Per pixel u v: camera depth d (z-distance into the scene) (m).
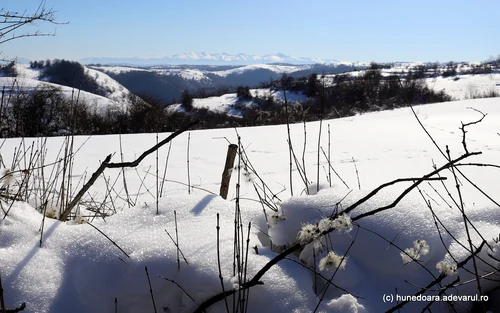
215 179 5.17
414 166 5.85
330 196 2.43
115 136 8.85
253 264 2.03
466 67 71.00
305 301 1.94
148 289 2.01
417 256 1.96
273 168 5.85
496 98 19.16
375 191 2.17
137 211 2.54
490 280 2.02
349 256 2.20
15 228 2.22
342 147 7.67
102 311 2.02
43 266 2.05
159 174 5.42
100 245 2.17
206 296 1.96
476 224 2.24
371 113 16.80
